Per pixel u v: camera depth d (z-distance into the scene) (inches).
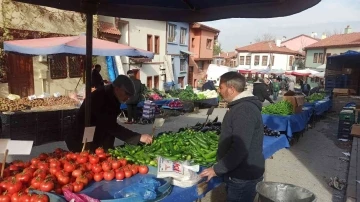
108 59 601.6
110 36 613.9
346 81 1080.8
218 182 121.8
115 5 168.6
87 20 144.4
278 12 137.9
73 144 148.3
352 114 390.9
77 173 98.9
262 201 99.1
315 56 1581.0
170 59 892.6
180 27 986.1
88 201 83.9
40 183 85.8
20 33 414.0
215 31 1322.6
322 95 662.5
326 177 243.4
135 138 140.9
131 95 139.7
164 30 863.1
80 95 390.0
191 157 131.8
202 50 1225.4
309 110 440.1
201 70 1294.3
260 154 110.7
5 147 96.6
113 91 140.6
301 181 232.2
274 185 110.9
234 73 111.5
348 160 295.3
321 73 1337.4
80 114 149.3
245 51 2076.8
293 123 327.0
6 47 347.9
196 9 169.0
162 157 114.7
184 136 154.8
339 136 398.3
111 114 142.1
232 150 103.9
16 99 330.6
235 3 152.6
